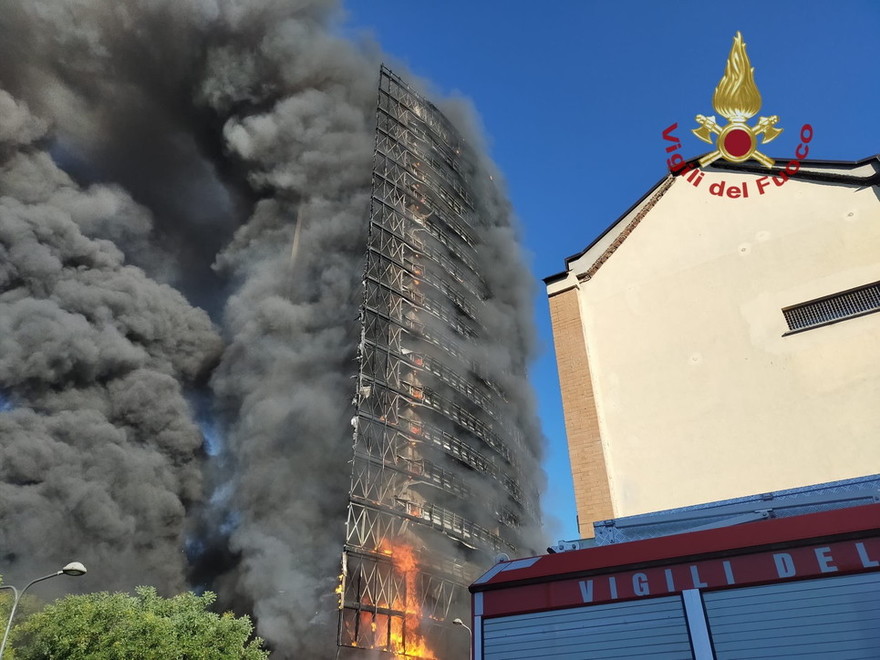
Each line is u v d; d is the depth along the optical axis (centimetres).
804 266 1537
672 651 807
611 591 886
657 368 1609
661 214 1844
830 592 757
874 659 698
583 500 1505
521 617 927
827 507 1082
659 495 1449
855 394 1338
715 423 1466
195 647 2316
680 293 1681
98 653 2033
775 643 759
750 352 1509
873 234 1478
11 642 2144
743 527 875
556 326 1794
